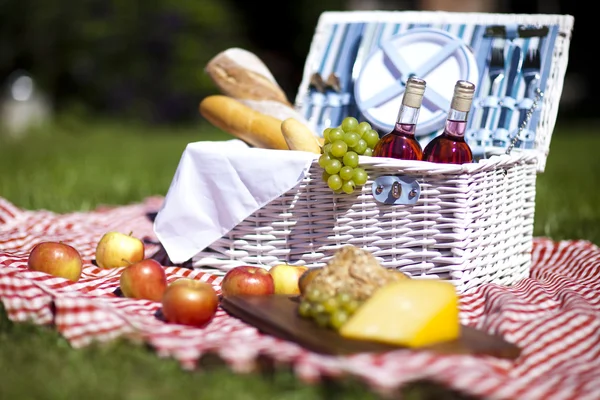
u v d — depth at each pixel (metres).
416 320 2.03
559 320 2.30
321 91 3.81
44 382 1.91
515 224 3.08
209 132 12.06
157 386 1.89
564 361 2.11
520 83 3.42
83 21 12.91
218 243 2.98
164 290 2.60
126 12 13.09
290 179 2.74
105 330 2.15
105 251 3.01
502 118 3.38
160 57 13.16
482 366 1.93
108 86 13.03
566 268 3.30
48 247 2.76
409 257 2.79
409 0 14.55
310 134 2.98
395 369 1.84
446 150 2.77
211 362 2.02
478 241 2.81
